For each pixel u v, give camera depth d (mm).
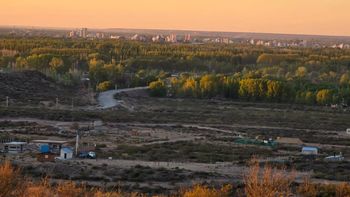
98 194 37938
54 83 159375
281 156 78562
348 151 88188
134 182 54844
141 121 113000
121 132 97375
